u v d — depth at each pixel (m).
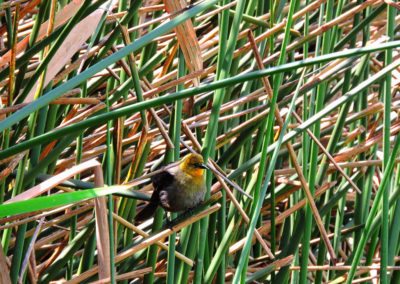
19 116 4.68
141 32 10.22
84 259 8.45
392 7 7.74
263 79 8.02
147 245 7.32
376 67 12.38
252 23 9.23
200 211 7.94
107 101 6.47
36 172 7.32
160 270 9.02
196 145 8.55
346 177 9.39
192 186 7.98
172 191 7.95
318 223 8.82
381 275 7.63
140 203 10.27
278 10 9.77
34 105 4.75
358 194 9.99
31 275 7.82
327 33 8.81
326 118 10.83
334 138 9.48
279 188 9.82
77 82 4.90
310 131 9.26
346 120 9.80
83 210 8.19
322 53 8.89
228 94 9.11
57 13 7.54
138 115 9.61
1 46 9.22
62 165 8.89
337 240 9.88
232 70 8.75
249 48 8.74
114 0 8.46
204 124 9.07
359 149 10.05
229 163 10.58
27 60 7.12
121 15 8.90
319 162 10.52
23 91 7.12
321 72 8.91
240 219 8.18
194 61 7.40
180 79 7.44
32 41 7.47
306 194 8.34
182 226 7.34
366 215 10.01
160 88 7.97
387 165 7.27
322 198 10.10
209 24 10.29
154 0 9.96
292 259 8.79
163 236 7.32
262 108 9.26
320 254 9.50
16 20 6.79
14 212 4.37
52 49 6.91
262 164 6.35
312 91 9.35
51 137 4.89
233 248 8.75
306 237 8.31
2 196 7.17
